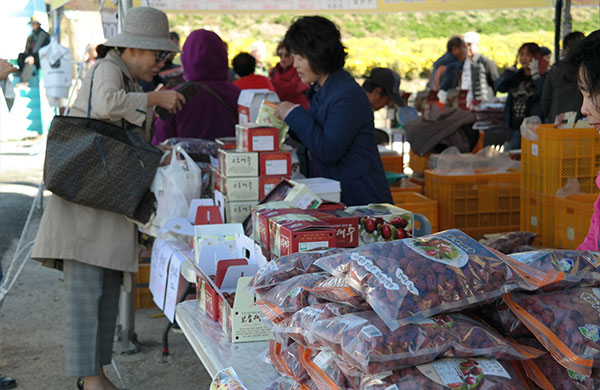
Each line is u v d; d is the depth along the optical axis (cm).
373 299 132
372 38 1914
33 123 1320
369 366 126
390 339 127
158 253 297
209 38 428
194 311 230
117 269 311
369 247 147
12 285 559
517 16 2042
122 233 312
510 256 159
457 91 691
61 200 306
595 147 382
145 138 338
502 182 501
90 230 306
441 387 126
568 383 135
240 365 180
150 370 395
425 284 134
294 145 383
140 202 306
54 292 546
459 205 500
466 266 139
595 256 151
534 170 400
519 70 731
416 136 605
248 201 282
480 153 532
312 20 306
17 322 478
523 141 411
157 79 715
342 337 132
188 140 376
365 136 316
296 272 170
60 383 383
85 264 311
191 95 355
